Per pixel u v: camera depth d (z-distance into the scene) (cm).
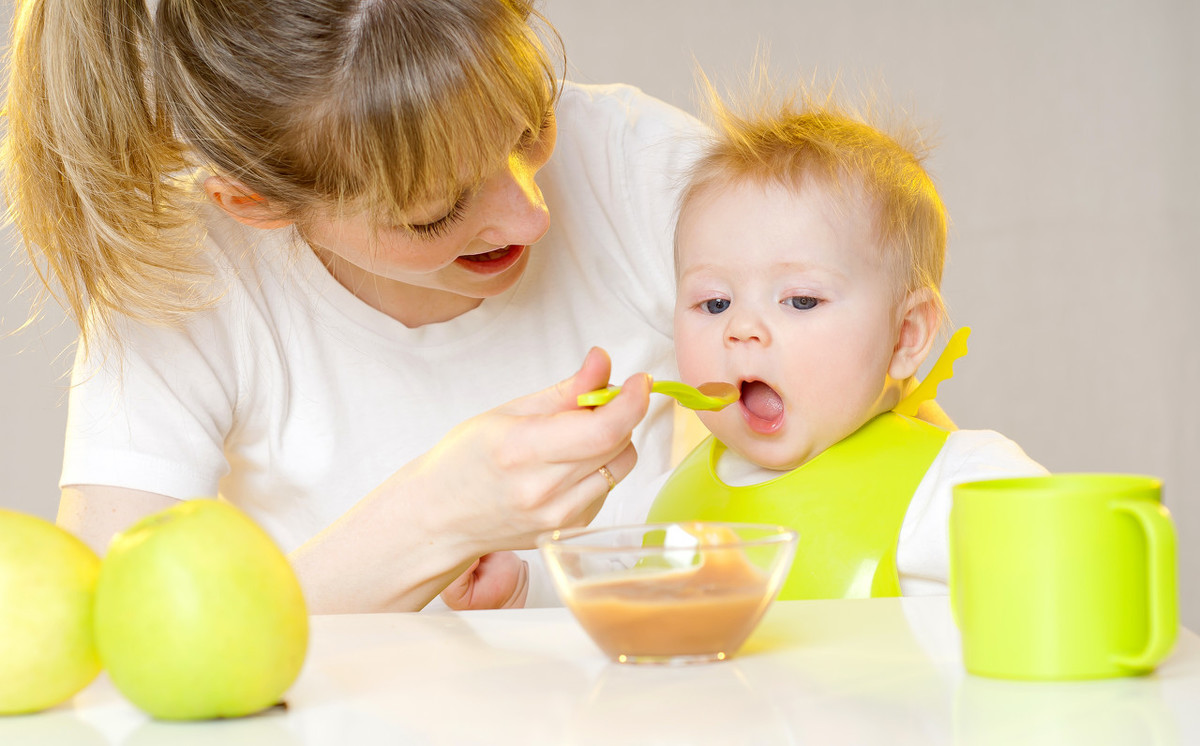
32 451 274
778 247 110
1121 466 302
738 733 50
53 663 58
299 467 138
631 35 296
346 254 107
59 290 142
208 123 96
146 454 120
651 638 62
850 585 107
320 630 77
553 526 95
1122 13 293
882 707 54
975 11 294
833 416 112
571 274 147
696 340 116
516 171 102
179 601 54
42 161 113
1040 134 296
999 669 58
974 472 105
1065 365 301
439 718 55
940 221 122
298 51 90
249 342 132
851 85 294
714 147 124
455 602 119
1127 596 57
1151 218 296
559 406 96
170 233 117
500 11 91
